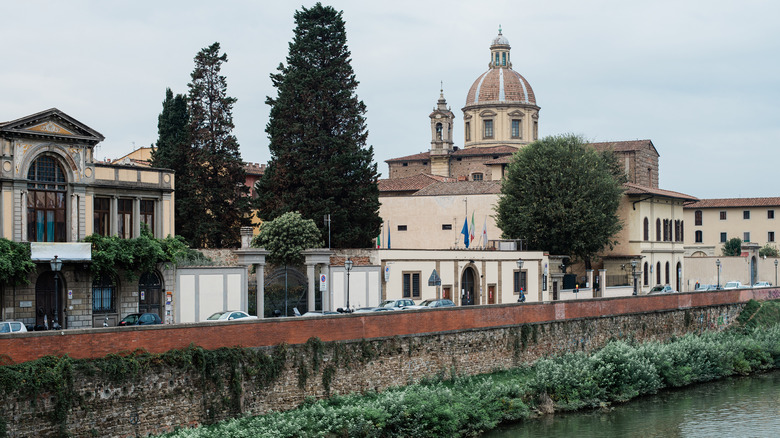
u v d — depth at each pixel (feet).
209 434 117.29
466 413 144.97
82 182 180.55
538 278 268.62
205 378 124.36
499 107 420.36
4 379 103.86
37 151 173.47
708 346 208.44
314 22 258.98
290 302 209.67
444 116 429.79
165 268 186.50
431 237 312.71
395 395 139.54
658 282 337.31
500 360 175.83
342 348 144.25
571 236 274.16
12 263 163.12
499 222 286.87
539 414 160.56
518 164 285.64
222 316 171.53
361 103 260.21
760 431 154.20
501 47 433.89
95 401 112.47
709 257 372.58
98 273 177.47
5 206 168.66
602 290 293.02
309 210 244.01
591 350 200.85
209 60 257.34
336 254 222.07
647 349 194.08
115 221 187.83
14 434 104.78
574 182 274.98
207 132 254.06
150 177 195.21
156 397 118.73
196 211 249.55
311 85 253.44
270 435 118.11
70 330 111.34
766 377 210.18
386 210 319.88
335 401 139.44
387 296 223.71
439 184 325.83
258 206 253.85
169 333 121.49
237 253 201.77
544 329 187.42
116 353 115.24
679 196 352.49
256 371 130.21
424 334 159.22
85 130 180.55
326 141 249.96
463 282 245.86
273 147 254.27
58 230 178.29
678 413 167.53
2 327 148.66
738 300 267.39
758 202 447.83
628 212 319.06
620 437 148.15
